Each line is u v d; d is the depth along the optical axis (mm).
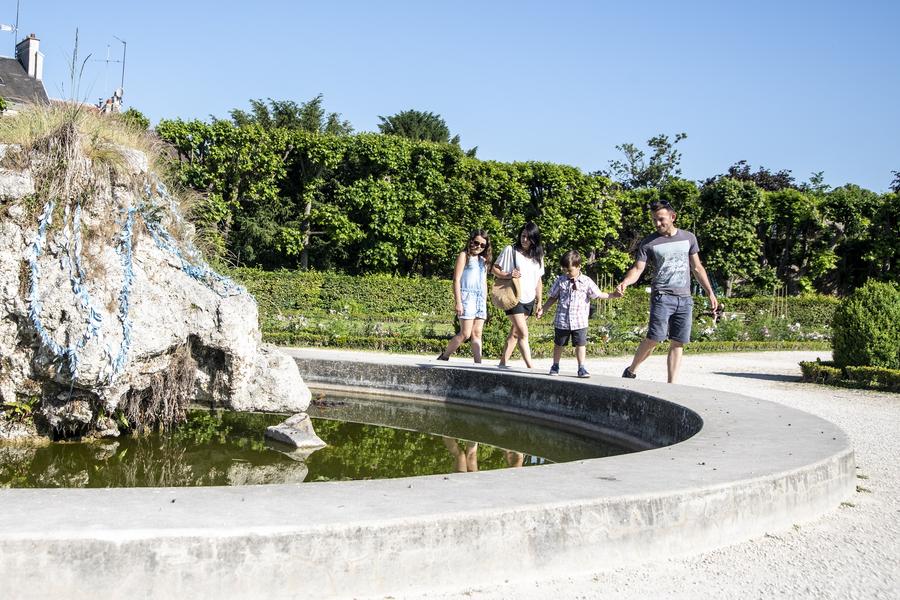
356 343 15109
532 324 19531
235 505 2820
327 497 2980
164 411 5855
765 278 33656
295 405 6410
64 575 2449
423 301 28312
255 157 26859
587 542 3037
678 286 7297
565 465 3725
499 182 30109
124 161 5586
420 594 2744
